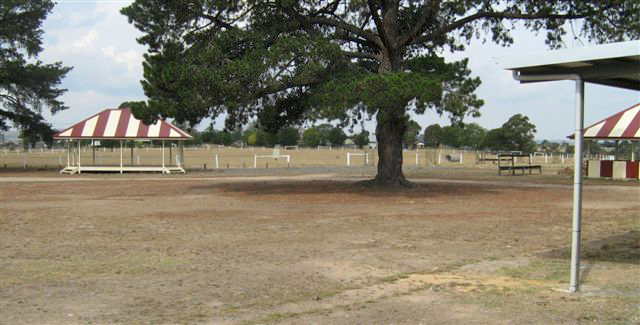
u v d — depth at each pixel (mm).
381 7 23109
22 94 46125
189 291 7613
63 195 22578
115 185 28438
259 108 23109
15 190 25234
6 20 44344
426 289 7633
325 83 19859
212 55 19969
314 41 19766
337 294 7426
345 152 92688
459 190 23641
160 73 20328
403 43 22734
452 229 13086
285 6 20375
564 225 13648
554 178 33500
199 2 20750
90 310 6738
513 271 8672
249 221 14594
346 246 10992
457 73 20750
